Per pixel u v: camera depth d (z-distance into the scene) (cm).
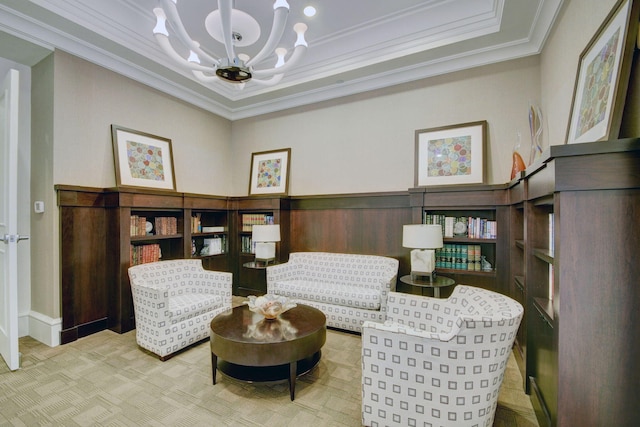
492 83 339
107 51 336
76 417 192
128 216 333
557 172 138
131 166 370
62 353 279
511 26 290
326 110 443
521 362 247
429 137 369
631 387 129
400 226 379
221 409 201
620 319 130
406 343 164
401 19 333
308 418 193
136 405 204
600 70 176
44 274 306
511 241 289
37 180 315
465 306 210
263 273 464
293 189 468
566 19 240
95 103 339
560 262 138
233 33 254
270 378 217
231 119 529
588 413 135
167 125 423
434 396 159
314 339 223
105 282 338
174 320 273
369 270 370
